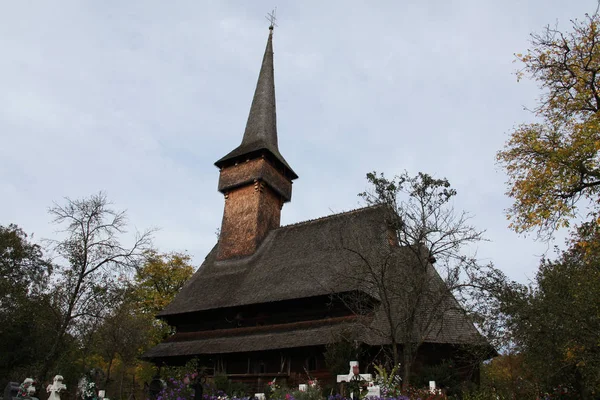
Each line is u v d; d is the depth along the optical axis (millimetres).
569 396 20594
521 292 19547
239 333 29891
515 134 19406
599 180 17281
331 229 33594
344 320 26234
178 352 30422
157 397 17359
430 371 21828
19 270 37344
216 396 18203
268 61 47594
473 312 19828
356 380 14508
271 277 31703
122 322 36062
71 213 29500
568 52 18562
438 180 22250
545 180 17688
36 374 28438
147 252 30750
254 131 42344
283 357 26812
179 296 35312
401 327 21125
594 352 16875
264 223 37438
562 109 18703
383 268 21125
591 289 16922
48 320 31062
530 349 18906
